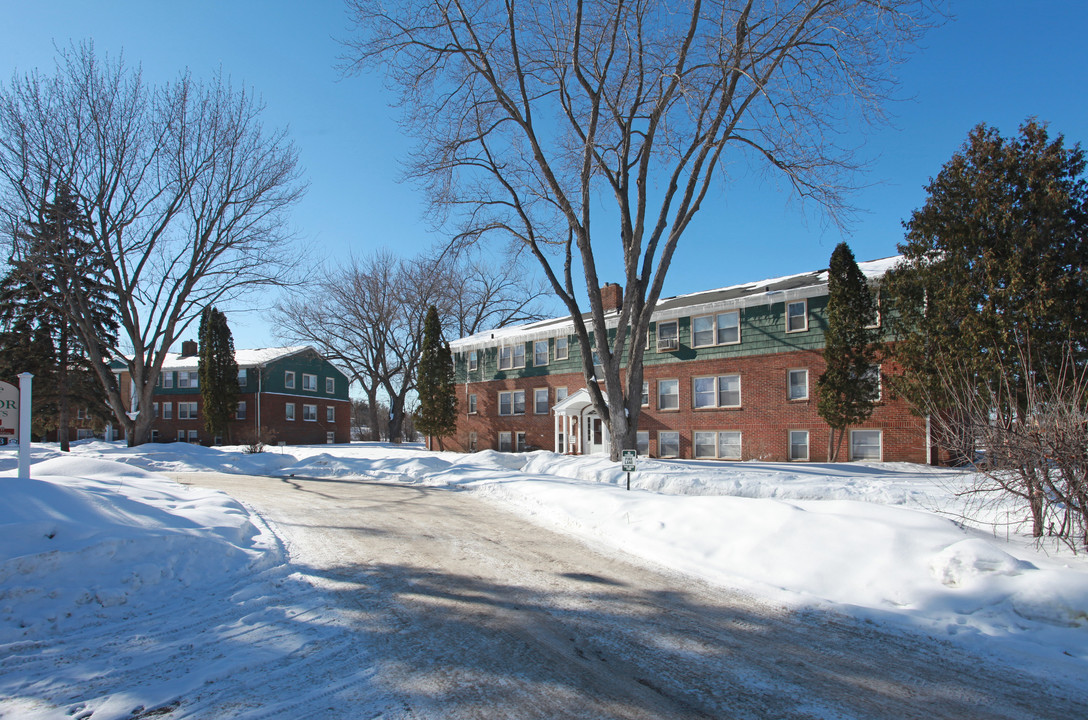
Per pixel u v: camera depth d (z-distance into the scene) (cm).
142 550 706
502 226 1931
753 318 2486
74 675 471
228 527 908
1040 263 1456
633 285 1902
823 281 2384
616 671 479
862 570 694
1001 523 888
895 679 465
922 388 1595
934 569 666
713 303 2570
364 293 4897
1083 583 579
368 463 2278
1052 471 799
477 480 1731
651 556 856
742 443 2480
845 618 598
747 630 570
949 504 1168
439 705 420
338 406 5669
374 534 1016
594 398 1977
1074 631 538
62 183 2409
